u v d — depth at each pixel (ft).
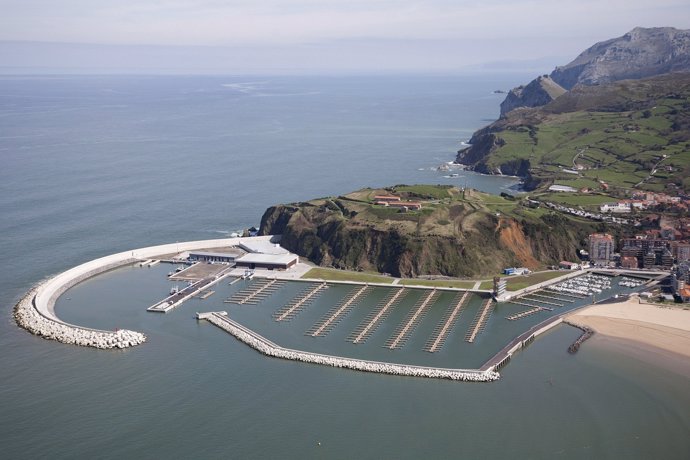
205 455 506.48
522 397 585.22
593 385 606.55
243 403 577.43
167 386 608.19
